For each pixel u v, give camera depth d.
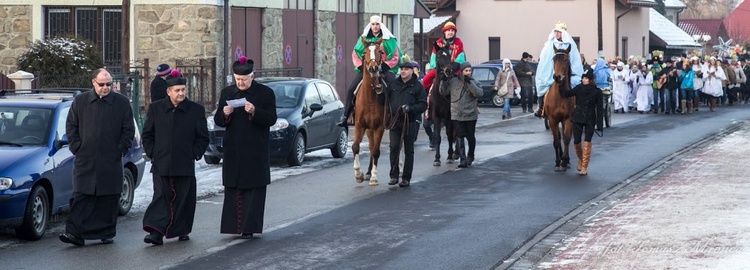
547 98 18.61
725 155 21.31
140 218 14.16
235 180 12.27
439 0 60.50
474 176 18.19
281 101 20.61
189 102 12.20
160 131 12.07
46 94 14.57
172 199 12.12
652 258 10.62
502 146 23.92
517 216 13.77
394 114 16.66
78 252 11.66
